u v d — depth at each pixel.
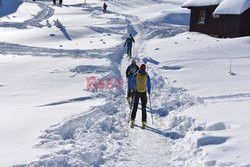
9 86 15.91
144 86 11.27
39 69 19.44
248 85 15.57
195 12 37.56
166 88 15.53
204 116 10.84
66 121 10.04
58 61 21.88
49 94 14.27
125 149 9.28
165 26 46.12
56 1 71.81
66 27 37.50
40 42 31.25
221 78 17.08
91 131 10.07
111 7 71.56
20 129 9.51
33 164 7.11
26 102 13.12
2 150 7.98
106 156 8.71
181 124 10.80
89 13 56.09
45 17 49.97
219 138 8.73
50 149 8.18
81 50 26.44
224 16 33.59
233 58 22.09
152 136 10.42
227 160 7.39
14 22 42.91
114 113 12.58
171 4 76.12
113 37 33.88
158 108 13.07
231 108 11.67
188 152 8.67
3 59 22.89
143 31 40.25
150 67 20.20
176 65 20.31
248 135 8.75
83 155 8.18
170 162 8.46
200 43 27.81
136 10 69.38
